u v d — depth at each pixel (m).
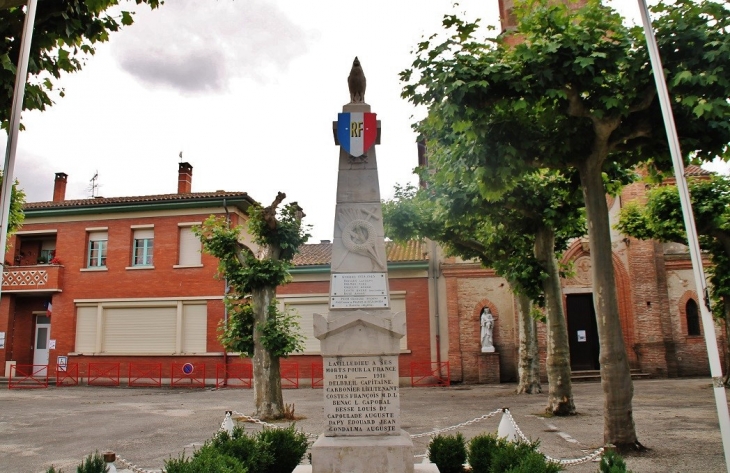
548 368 15.04
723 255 19.67
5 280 28.59
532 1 9.95
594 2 9.40
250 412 16.72
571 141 10.38
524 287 15.41
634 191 26.66
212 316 27.20
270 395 14.98
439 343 26.42
